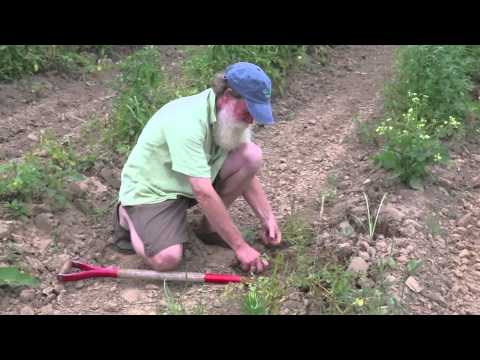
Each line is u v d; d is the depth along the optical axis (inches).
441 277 67.9
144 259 69.7
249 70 61.9
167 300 63.9
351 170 91.3
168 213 67.6
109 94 120.5
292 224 76.5
